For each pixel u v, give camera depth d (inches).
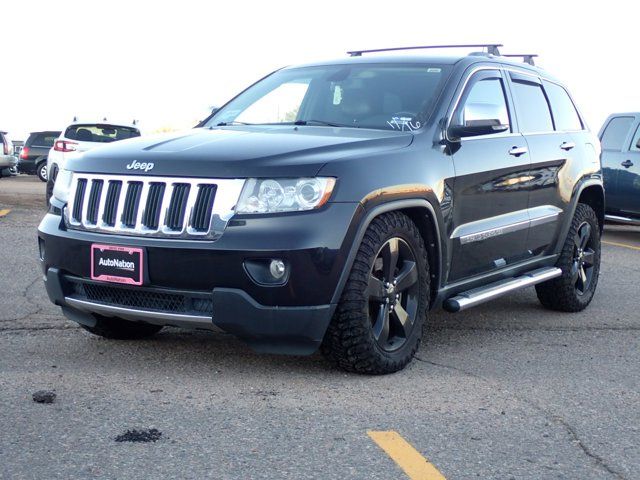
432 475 129.7
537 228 240.7
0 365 183.8
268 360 193.5
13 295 260.7
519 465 135.7
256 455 135.3
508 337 229.9
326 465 132.0
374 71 224.7
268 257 162.9
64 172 192.4
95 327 200.7
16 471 125.9
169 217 169.9
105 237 175.3
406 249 185.3
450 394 172.6
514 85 241.4
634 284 326.3
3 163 993.5
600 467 136.5
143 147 183.3
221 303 164.7
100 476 124.9
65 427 145.3
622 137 489.1
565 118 268.8
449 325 242.8
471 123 201.0
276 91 231.6
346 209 168.1
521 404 168.1
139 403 159.8
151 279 169.8
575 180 259.8
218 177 167.2
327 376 181.6
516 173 227.3
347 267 169.2
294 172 166.4
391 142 189.9
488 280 224.1
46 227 187.5
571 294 264.1
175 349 201.3
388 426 151.3
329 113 215.0
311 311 166.2
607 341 229.8
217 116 231.8
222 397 165.0
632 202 477.7
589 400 172.9
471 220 209.5
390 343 186.1
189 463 131.0
